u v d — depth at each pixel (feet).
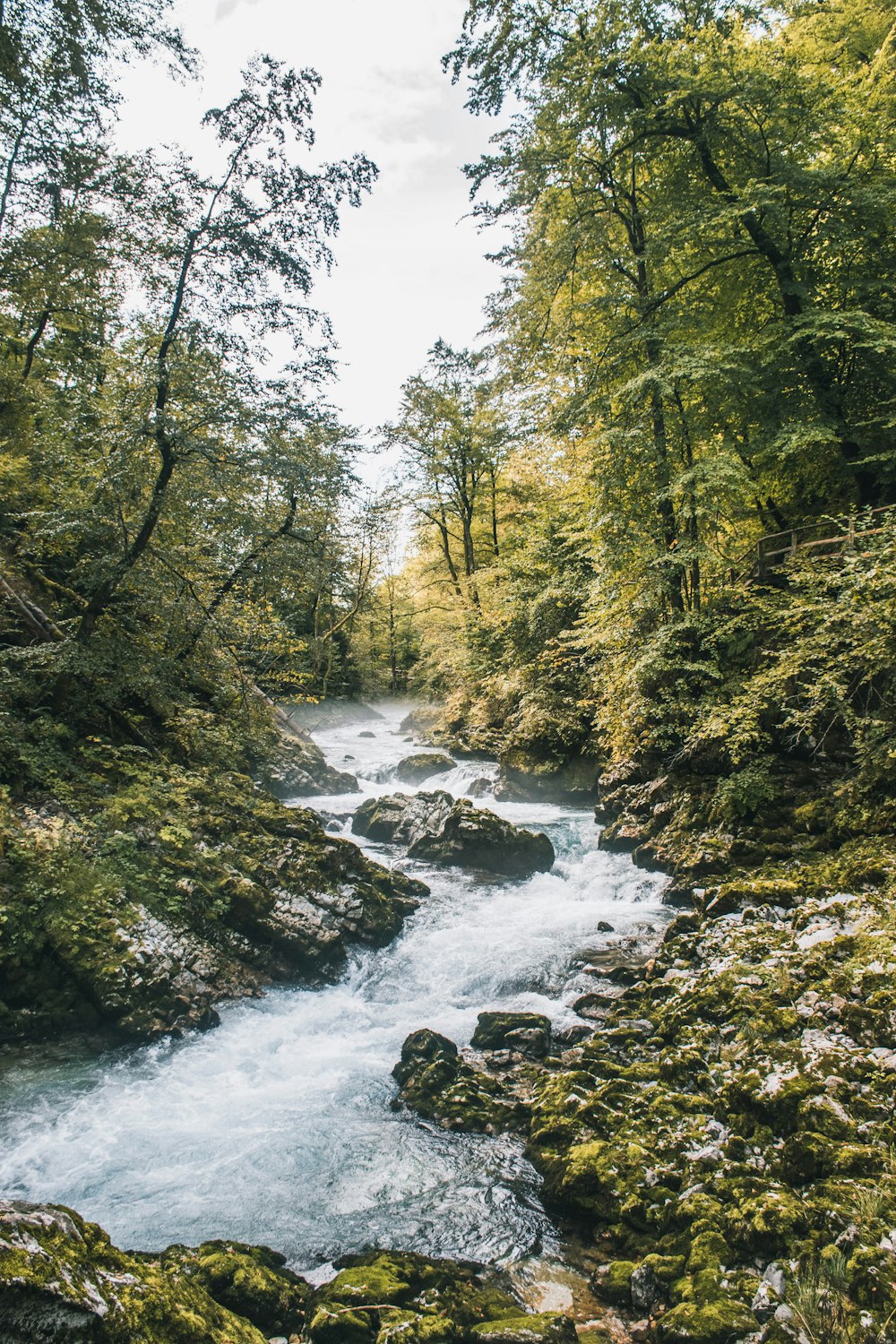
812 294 45.19
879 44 55.21
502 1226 14.48
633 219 46.83
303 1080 20.61
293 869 31.60
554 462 70.23
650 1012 22.39
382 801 47.55
